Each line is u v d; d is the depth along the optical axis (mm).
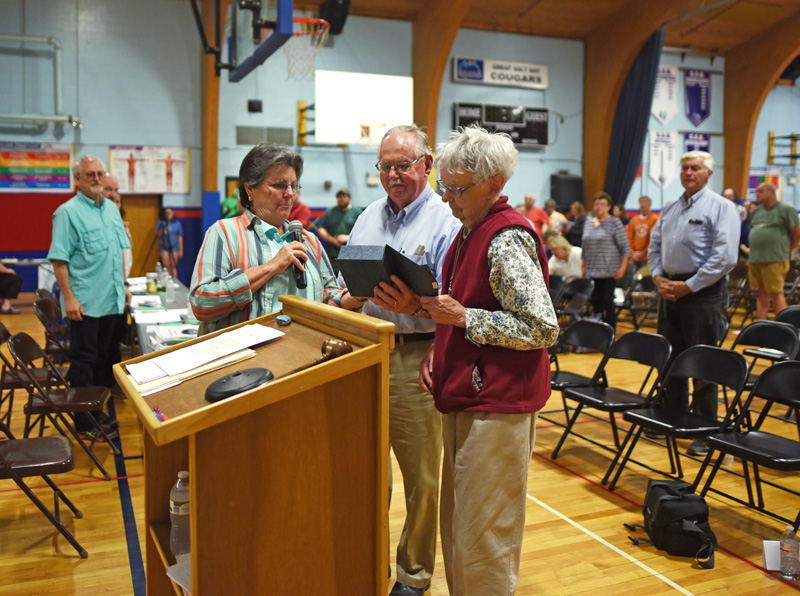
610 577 2520
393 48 11180
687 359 3379
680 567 2600
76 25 9781
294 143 10781
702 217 3842
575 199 12320
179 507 1713
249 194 2131
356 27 10953
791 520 2996
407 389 2184
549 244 8164
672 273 4012
